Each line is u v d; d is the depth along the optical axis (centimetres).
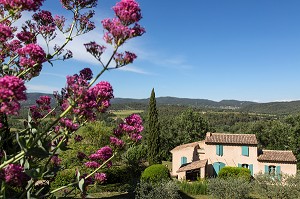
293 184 2372
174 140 5938
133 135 692
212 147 3916
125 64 530
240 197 2531
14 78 426
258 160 3728
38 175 518
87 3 666
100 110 572
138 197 2294
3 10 596
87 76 574
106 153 711
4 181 495
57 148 544
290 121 5709
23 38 628
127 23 527
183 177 3578
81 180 600
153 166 3111
